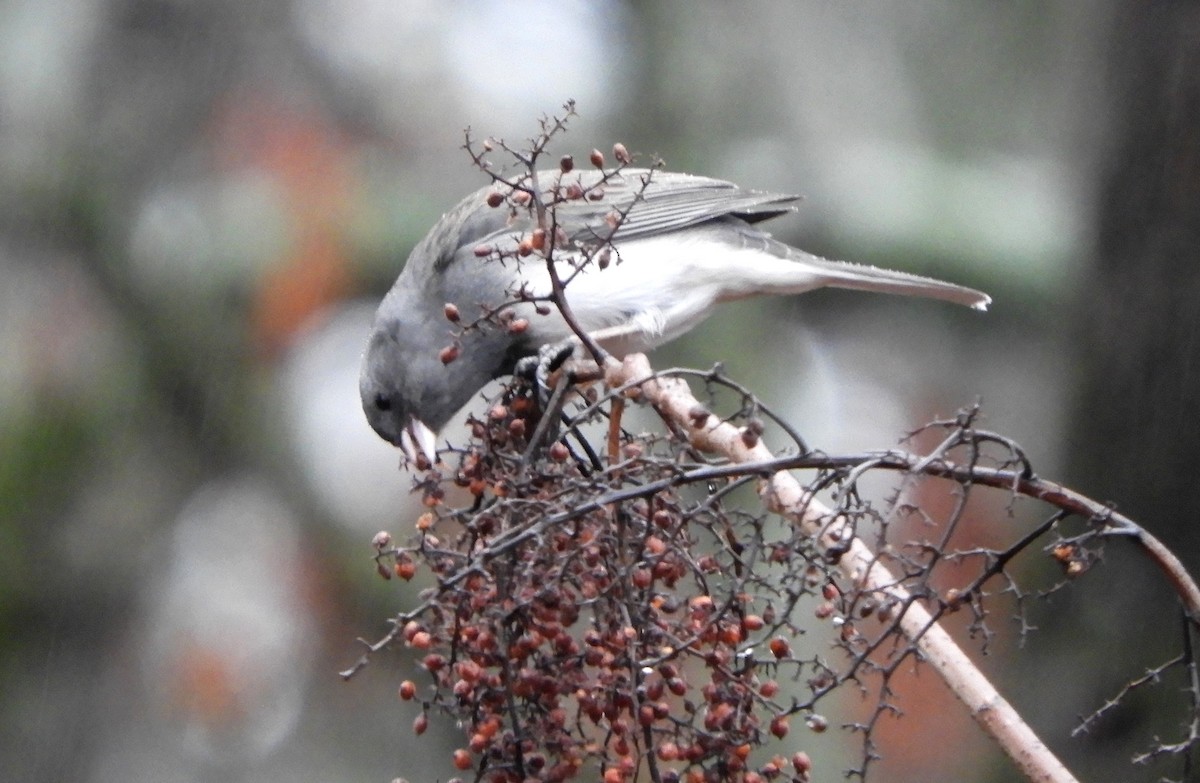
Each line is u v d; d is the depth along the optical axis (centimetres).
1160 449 855
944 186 1232
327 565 1251
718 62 1256
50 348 1217
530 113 1271
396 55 1296
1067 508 457
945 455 468
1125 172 868
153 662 1258
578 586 464
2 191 1231
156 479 1245
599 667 462
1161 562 455
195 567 1262
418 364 841
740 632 450
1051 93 1409
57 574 1224
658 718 451
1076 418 895
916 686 1012
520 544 454
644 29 1270
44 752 1224
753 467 454
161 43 1281
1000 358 1298
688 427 505
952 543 978
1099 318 879
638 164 1220
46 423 1209
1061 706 869
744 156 1228
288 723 1245
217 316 1236
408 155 1284
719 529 480
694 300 835
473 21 1311
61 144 1247
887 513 447
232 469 1259
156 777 1232
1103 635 866
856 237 1196
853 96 1305
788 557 446
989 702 459
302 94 1289
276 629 1261
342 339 1270
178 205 1257
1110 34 886
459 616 459
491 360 834
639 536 467
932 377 1312
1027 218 1230
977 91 1391
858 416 1306
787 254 845
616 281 798
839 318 1341
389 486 1269
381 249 1217
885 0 1370
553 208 529
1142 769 843
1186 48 849
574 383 542
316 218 1217
